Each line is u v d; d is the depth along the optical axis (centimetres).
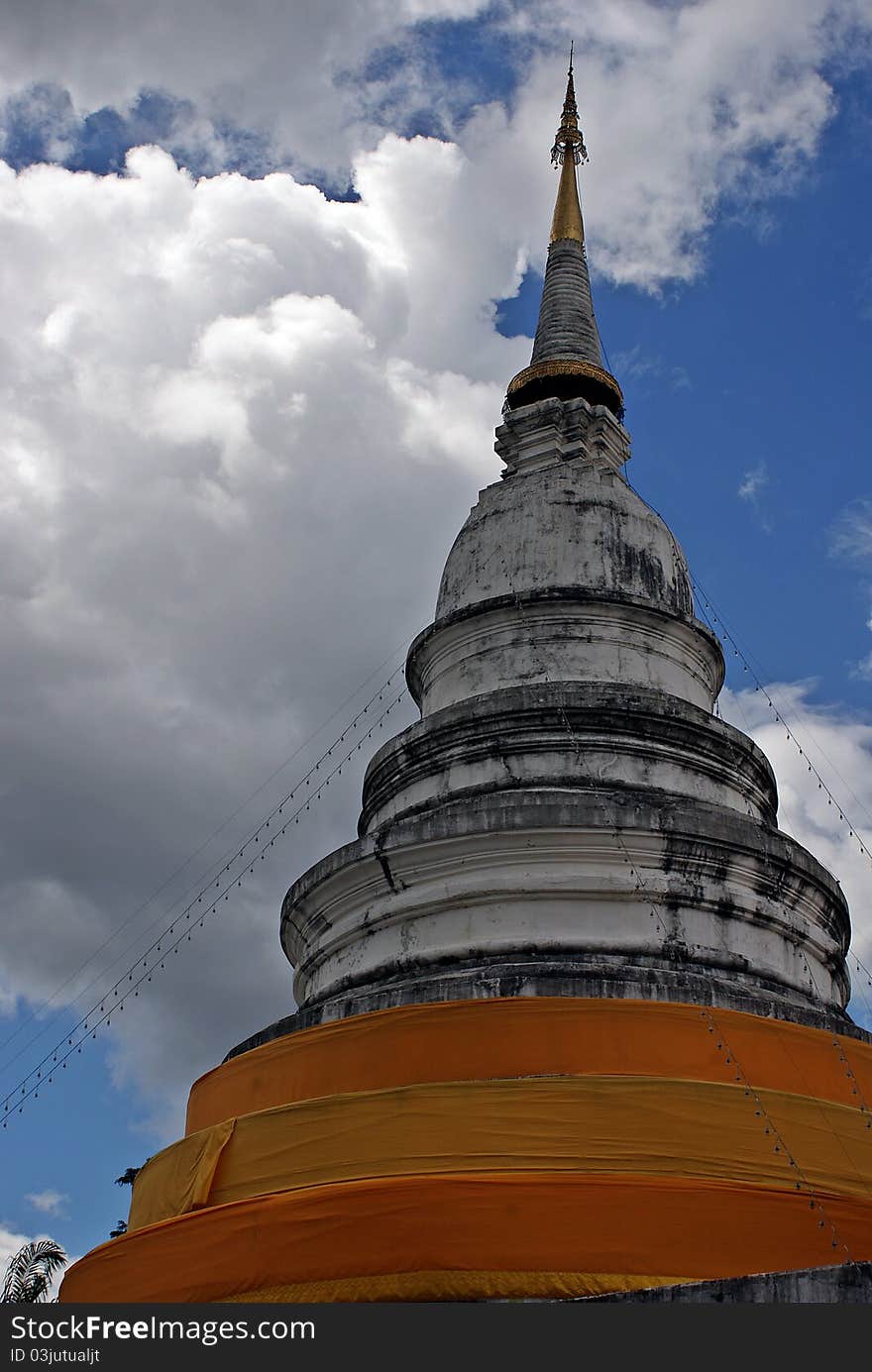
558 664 2200
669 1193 1313
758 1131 1413
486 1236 1295
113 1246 1536
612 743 2016
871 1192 1423
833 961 1930
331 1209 1360
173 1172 1636
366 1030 1578
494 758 2034
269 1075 1653
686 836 1784
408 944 1816
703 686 2350
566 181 3362
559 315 3025
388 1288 1291
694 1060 1483
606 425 2805
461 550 2481
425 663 2416
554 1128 1400
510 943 1727
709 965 1719
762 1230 1301
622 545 2378
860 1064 1575
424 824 1841
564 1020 1502
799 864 1864
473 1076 1488
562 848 1778
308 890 1991
